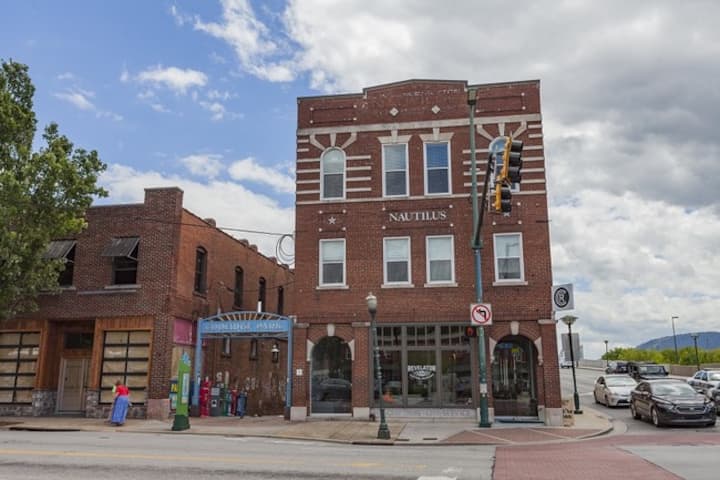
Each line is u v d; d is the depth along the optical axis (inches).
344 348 963.3
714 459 518.3
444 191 973.2
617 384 1205.7
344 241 976.3
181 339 1029.2
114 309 1003.9
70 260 1043.3
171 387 985.5
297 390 942.4
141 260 1011.3
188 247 1063.6
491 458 546.0
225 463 480.4
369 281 956.0
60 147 888.3
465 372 919.7
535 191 944.9
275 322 987.9
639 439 715.4
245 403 1197.1
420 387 922.1
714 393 1045.2
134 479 403.5
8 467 447.8
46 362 1022.4
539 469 475.2
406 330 940.0
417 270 950.4
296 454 552.4
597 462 510.3
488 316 829.8
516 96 976.9
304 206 991.6
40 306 1032.2
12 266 846.5
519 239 938.1
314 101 1021.8
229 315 1047.6
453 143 979.3
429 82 1001.5
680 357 2659.9
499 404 912.9
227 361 1235.2
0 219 818.8
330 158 1009.5
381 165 989.8
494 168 853.8
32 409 1007.6
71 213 905.5
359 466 476.1
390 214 973.2
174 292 1003.3
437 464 499.2
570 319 1095.0
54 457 500.4
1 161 868.0
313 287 965.8
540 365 893.2
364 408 919.7
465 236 950.4
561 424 864.3
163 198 1025.5
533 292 916.6
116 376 989.8
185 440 685.3
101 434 759.1
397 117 998.4
